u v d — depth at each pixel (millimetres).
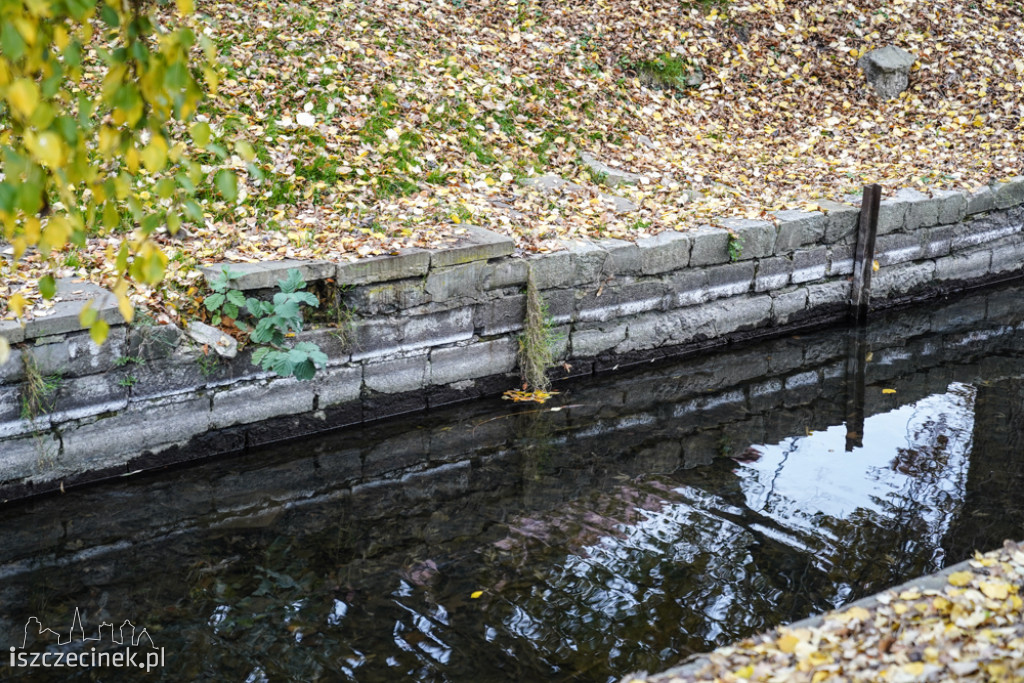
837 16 13328
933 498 6211
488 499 6242
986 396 8016
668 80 12008
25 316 5680
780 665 3324
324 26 10328
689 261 8539
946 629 3445
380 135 9141
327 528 5879
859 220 9484
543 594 5121
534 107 10453
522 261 7586
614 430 7301
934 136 11805
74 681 4426
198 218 2826
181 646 4699
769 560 5441
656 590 5137
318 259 6852
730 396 7984
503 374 7898
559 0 12484
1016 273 11180
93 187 2803
